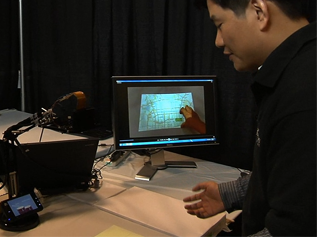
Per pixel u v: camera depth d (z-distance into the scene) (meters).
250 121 1.81
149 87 1.66
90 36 2.34
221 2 0.83
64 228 1.11
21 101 2.81
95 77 2.41
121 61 2.26
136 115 1.65
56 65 2.60
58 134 2.02
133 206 1.26
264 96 0.82
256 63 0.86
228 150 1.92
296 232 0.65
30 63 2.77
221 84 1.87
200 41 1.94
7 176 1.25
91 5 2.30
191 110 1.72
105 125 2.42
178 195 1.41
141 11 2.09
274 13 0.78
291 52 0.74
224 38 0.87
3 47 2.71
